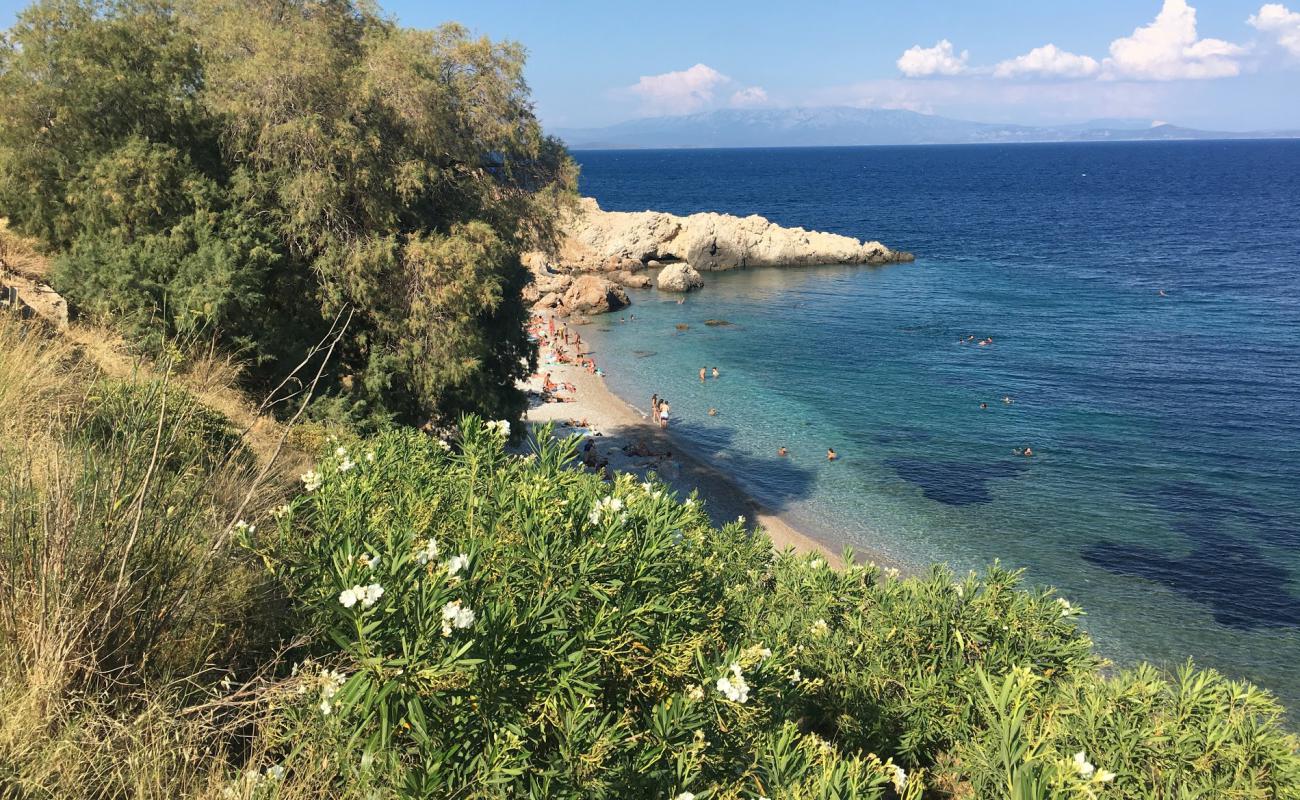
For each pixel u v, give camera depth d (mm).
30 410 7012
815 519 29688
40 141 18125
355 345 21203
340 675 4523
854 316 64875
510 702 4156
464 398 21922
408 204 21203
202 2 23484
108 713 4113
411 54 20859
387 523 5879
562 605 4785
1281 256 91500
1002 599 9414
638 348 54938
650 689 5023
